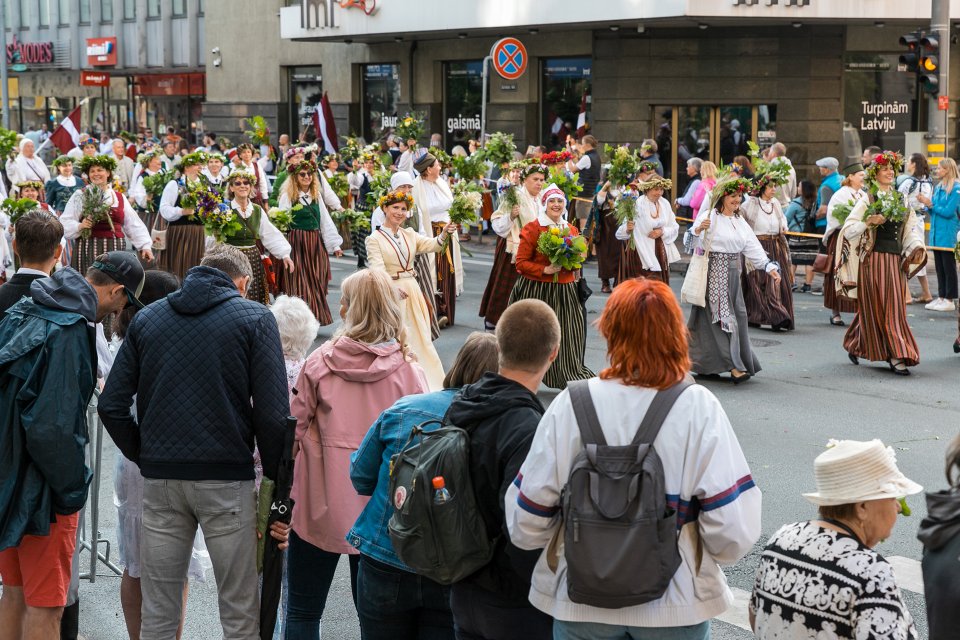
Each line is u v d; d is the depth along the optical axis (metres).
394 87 28.44
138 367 4.39
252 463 4.42
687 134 22.59
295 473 4.85
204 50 37.44
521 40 24.50
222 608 4.45
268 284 11.46
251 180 11.31
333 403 4.81
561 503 3.43
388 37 26.33
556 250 9.34
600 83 23.03
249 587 4.44
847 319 14.04
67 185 17.30
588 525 3.25
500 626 3.84
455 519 3.72
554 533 3.51
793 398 9.93
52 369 4.32
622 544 3.23
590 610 3.42
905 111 22.27
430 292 11.56
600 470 3.29
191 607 5.77
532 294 9.64
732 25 21.55
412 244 9.86
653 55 22.39
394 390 4.86
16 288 4.91
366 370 4.82
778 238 13.07
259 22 31.62
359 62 28.88
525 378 3.89
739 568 6.09
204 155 13.33
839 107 21.80
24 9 44.62
